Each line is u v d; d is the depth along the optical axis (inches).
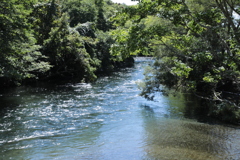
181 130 413.7
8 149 338.6
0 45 555.5
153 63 716.7
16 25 609.6
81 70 1092.5
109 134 406.0
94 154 302.4
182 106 665.0
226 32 429.4
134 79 1191.6
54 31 1051.3
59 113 564.1
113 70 1616.6
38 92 821.9
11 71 593.0
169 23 526.6
